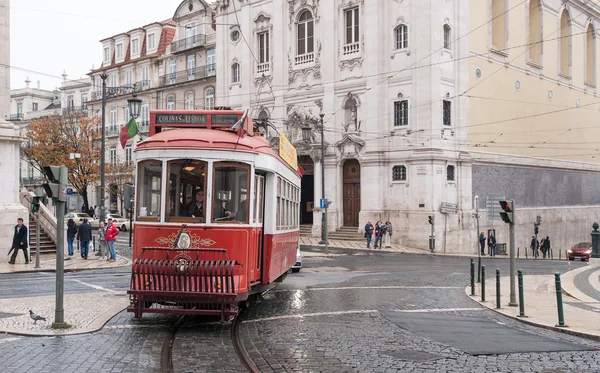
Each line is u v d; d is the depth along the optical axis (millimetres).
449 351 10109
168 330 11594
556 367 9039
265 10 52031
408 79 43281
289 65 50250
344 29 47031
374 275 23797
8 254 26156
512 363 9281
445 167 42688
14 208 26859
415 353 9953
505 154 49062
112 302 14758
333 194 47062
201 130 12719
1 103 27234
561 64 60031
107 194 66125
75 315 12781
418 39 42656
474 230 44656
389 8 44500
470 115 45344
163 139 12188
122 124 66938
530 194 52219
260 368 8930
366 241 43625
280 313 14117
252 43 53000
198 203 11875
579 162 60781
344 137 46062
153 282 11312
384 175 44344
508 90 49875
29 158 62938
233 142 12125
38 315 12398
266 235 13258
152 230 11891
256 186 12477
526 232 50938
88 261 28000
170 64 63500
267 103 51906
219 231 11750
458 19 44312
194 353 9766
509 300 16703
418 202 42219
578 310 14867
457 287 20094
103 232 30188
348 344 10672
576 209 59250
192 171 11945
